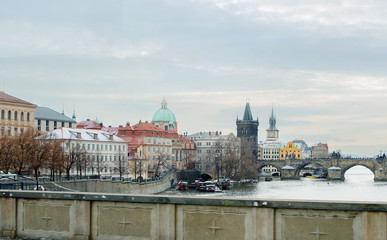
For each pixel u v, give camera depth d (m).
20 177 98.00
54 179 130.50
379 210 19.77
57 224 25.28
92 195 24.41
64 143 181.88
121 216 24.02
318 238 20.77
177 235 22.95
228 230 22.14
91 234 24.61
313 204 20.70
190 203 22.59
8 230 26.19
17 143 126.25
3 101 168.50
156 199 23.14
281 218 21.33
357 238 20.25
